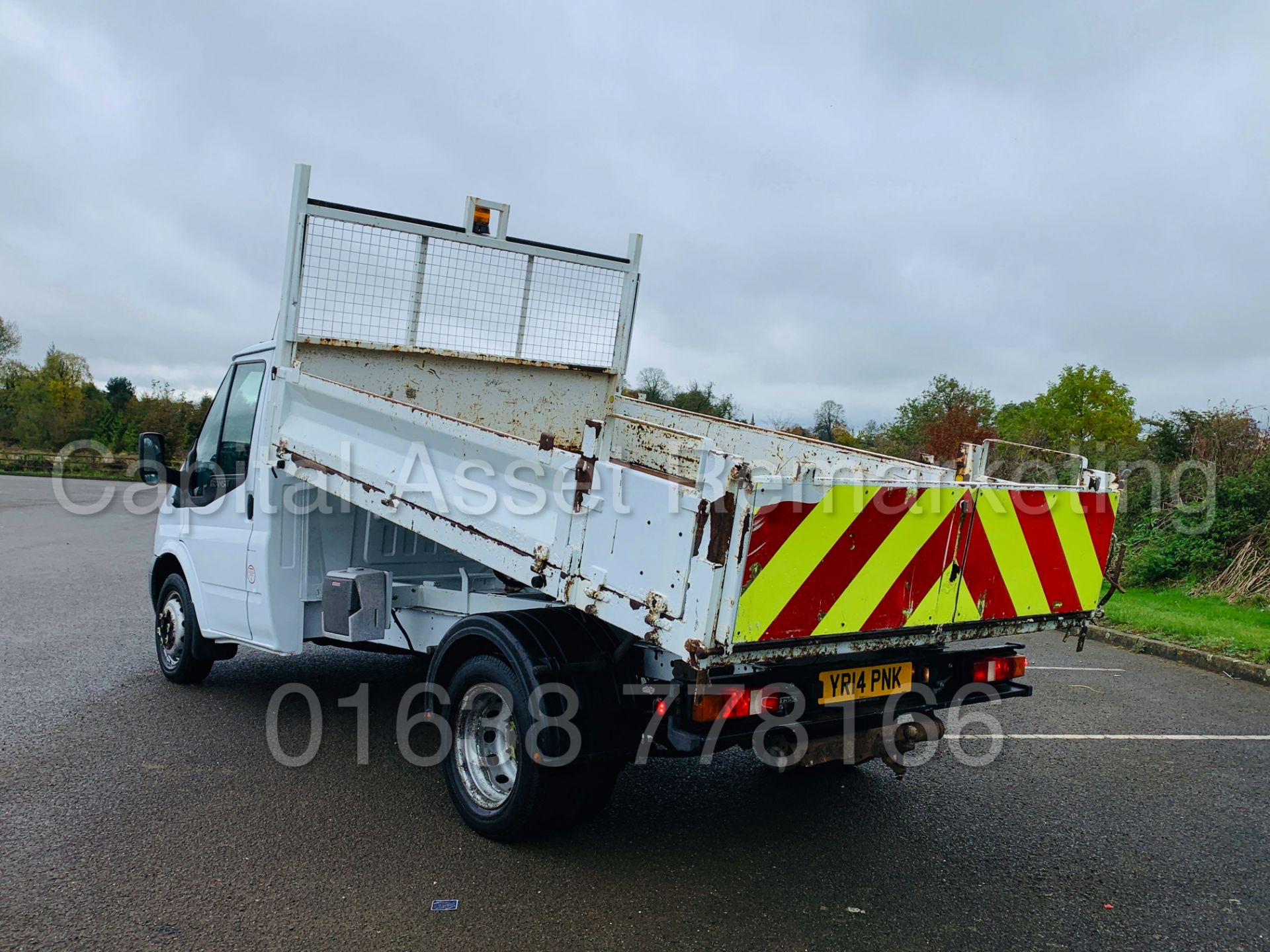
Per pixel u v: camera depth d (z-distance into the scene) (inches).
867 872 163.5
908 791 208.8
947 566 157.9
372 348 235.0
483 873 157.8
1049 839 181.6
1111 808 200.1
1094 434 1157.1
